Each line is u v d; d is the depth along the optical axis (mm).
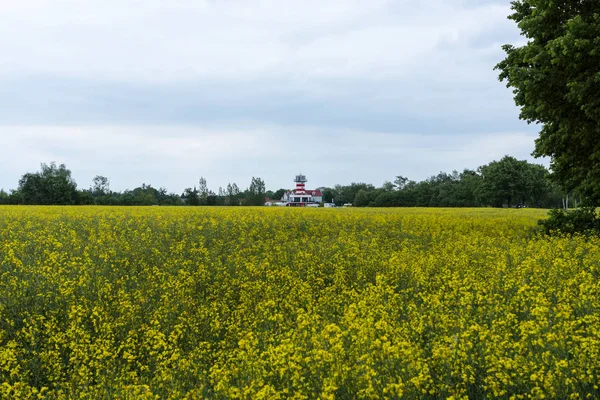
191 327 10461
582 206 24266
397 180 166625
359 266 15836
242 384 6930
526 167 104125
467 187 120500
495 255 15930
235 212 34938
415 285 12898
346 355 6867
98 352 8781
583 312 8930
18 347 9742
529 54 18156
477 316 9008
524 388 6199
